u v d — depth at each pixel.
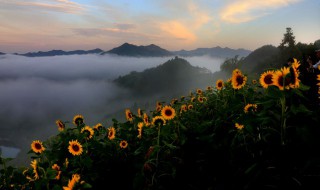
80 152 4.20
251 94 3.79
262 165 2.42
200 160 3.35
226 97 4.56
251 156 2.76
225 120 3.72
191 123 4.46
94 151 4.57
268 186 2.32
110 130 4.88
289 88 2.49
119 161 4.40
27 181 4.04
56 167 4.02
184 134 3.96
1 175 4.10
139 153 4.17
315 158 2.10
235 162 2.90
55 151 4.49
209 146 3.41
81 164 4.22
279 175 2.31
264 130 2.74
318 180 2.15
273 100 2.63
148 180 3.41
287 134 2.49
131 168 4.27
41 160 4.65
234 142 3.04
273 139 2.56
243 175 2.69
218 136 3.64
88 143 4.52
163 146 3.62
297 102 2.61
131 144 4.89
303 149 2.29
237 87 3.82
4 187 4.01
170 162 3.56
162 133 3.89
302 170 2.18
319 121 2.33
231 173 2.92
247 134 2.91
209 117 4.73
